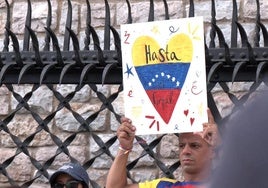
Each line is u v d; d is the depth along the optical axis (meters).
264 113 4.49
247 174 4.43
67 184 14.91
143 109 12.68
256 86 13.72
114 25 24.66
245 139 4.46
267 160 4.42
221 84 14.17
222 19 24.25
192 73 12.48
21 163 23.95
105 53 14.58
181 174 22.67
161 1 24.61
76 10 24.77
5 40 15.55
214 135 12.16
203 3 24.38
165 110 12.58
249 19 24.11
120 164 12.72
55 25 24.86
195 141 12.35
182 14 24.45
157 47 12.66
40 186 23.64
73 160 16.52
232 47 14.20
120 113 23.92
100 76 14.81
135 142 23.39
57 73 14.98
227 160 4.49
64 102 16.20
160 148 23.45
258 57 13.70
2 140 24.25
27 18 15.70
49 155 24.00
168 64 12.60
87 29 15.13
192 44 12.49
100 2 24.70
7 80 15.20
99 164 23.70
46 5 25.11
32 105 24.36
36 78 15.09
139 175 23.36
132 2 24.75
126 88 12.80
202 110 12.38
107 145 16.14
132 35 12.81
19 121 24.31
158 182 12.74
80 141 23.91
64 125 24.16
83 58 14.67
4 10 25.50
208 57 13.83
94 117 16.14
